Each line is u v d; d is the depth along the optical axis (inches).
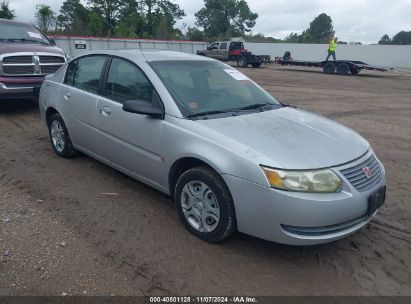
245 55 1232.8
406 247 152.6
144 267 133.7
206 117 159.3
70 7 2433.6
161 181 166.7
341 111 437.1
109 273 129.6
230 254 143.5
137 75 178.2
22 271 128.4
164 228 159.5
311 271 136.3
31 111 365.4
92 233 153.6
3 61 322.7
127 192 191.5
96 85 199.2
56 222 160.7
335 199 128.8
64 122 222.5
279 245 150.5
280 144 139.6
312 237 129.1
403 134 334.3
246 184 132.5
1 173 210.7
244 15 3612.2
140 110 157.3
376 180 145.8
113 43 1445.6
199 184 148.6
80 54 221.3
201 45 1831.9
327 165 133.2
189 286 125.6
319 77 919.0
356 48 1563.7
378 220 173.5
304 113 183.9
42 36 398.3
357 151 147.2
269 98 197.5
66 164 225.9
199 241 150.8
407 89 700.0
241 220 136.9
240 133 144.9
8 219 160.7
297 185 127.4
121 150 182.5
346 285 129.6
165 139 157.6
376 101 530.0
